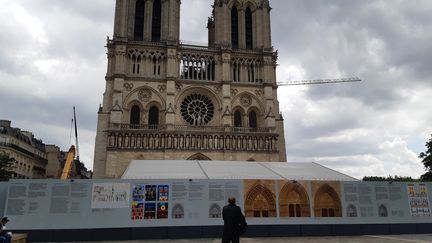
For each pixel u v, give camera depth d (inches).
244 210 1445.6
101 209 1355.8
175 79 3523.6
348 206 1531.7
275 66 3865.7
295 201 1510.8
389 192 1573.6
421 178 3058.6
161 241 1311.5
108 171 3085.6
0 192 1374.3
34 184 1339.8
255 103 3705.7
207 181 1449.3
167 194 1411.2
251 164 2186.3
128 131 3203.7
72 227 1323.8
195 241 1309.1
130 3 3732.8
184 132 3297.2
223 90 3595.0
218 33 3850.9
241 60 3816.4
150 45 3609.7
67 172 3521.2
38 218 1314.0
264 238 1412.4
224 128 3444.9
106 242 1301.7
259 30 3941.9
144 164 2127.2
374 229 1521.9
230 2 3978.8
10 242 993.5
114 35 3521.2
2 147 3786.9
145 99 3467.0
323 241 1305.4
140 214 1375.5
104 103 3358.8
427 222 1566.2
